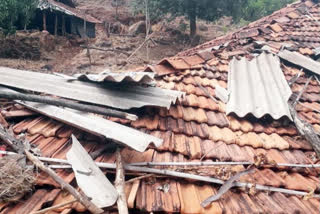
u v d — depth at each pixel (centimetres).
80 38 2147
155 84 441
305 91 532
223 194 298
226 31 2097
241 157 350
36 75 468
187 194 293
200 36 2022
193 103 444
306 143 397
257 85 498
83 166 294
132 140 315
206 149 359
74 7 2511
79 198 249
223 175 321
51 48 1858
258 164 338
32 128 380
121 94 407
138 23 2188
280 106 432
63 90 415
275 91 476
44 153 328
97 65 1566
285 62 617
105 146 342
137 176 310
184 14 1802
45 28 2020
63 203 248
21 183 264
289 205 291
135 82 406
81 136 365
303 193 313
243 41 730
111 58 1673
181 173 306
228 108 440
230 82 511
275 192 312
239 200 294
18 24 1831
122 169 300
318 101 506
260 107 438
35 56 1706
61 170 305
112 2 2994
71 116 376
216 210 270
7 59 1614
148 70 527
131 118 362
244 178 323
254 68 560
